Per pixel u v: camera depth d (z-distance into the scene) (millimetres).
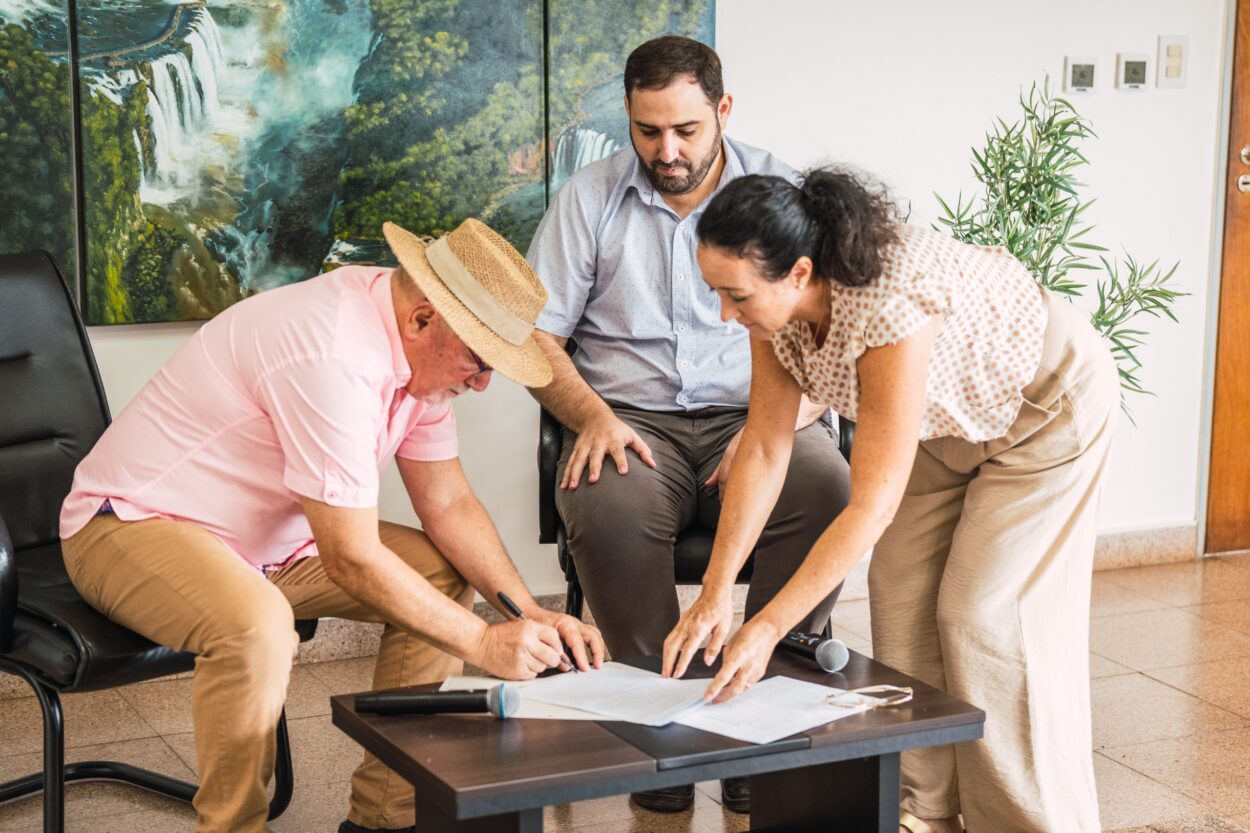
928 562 2184
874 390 1769
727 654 1686
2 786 2350
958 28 3520
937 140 3545
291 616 1898
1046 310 1975
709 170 2531
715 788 2537
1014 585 2051
